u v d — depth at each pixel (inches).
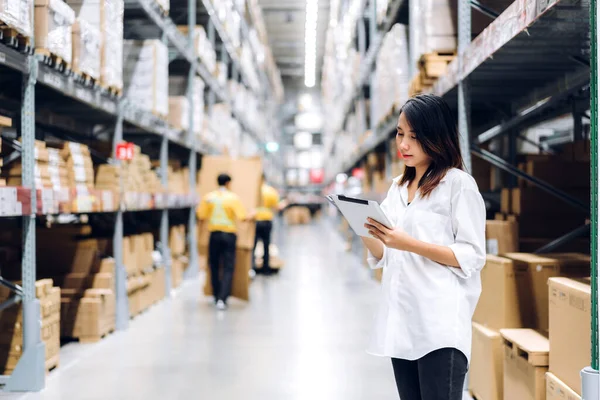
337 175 646.5
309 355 169.9
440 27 177.2
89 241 194.1
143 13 242.7
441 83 166.1
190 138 305.9
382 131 297.6
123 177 206.5
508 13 110.6
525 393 104.4
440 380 66.9
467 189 68.2
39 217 207.0
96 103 176.1
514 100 203.9
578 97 181.2
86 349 175.8
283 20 652.7
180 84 305.7
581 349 86.2
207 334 196.5
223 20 348.2
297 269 389.7
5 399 131.0
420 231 69.9
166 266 271.0
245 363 161.3
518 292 119.6
